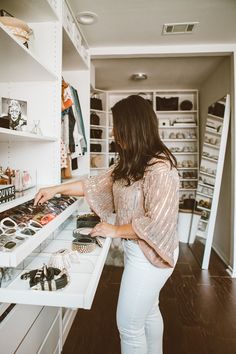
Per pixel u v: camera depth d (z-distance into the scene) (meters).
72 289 0.90
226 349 1.71
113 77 4.04
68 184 1.41
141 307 1.10
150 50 2.75
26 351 1.20
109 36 2.50
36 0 1.33
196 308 2.19
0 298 0.85
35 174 1.59
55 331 1.60
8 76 1.47
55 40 1.55
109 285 2.57
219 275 2.84
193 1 1.94
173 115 4.95
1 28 0.89
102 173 1.42
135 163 1.06
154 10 2.05
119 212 1.15
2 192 0.98
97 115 4.20
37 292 0.83
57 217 1.18
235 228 2.84
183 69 3.68
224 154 3.07
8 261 0.76
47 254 1.27
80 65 2.41
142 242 1.04
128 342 1.12
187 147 4.89
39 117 1.57
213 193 3.12
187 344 1.75
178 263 3.18
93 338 1.83
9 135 1.06
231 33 2.47
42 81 1.56
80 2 1.93
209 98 4.04
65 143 1.96
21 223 1.05
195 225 3.85
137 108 1.08
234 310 2.16
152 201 1.00
